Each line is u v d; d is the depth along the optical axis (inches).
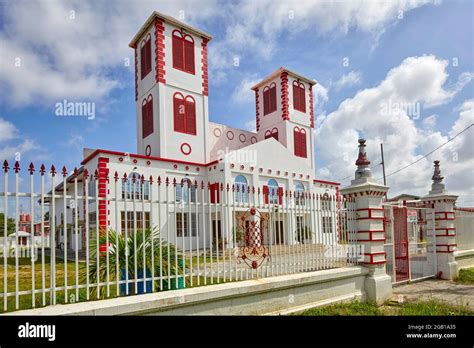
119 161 725.9
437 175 491.5
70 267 463.8
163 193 607.5
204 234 238.5
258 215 278.5
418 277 458.3
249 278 259.3
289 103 1261.1
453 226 481.4
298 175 965.2
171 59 976.3
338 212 337.7
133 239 220.8
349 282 319.0
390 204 429.1
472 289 395.9
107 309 177.2
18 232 167.8
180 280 229.5
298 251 297.1
